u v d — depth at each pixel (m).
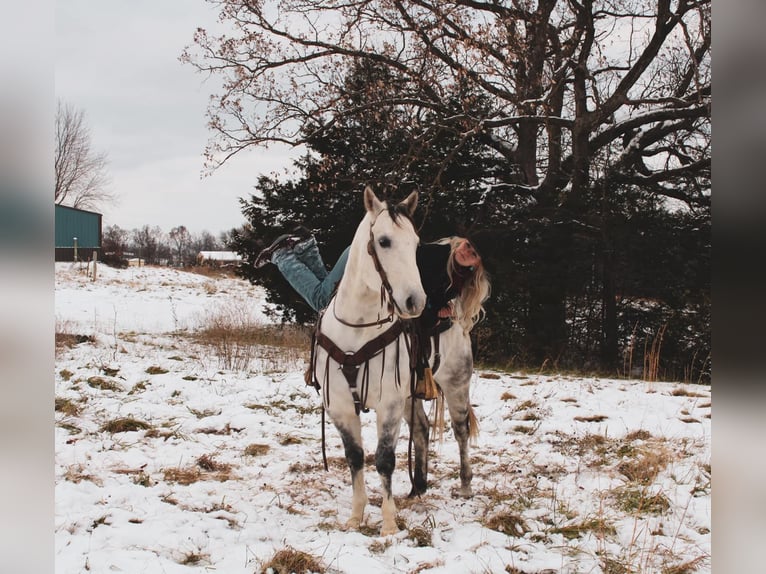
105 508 4.59
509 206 17.06
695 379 15.02
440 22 15.59
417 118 17.11
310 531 4.61
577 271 16.22
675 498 5.34
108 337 14.23
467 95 17.09
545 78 16.55
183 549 4.06
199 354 13.21
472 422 5.68
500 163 18.75
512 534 4.71
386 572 3.84
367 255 4.27
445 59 15.78
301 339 15.40
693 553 4.38
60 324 15.34
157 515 4.57
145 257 53.00
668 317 15.96
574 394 9.70
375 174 17.64
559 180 17.28
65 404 7.61
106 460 5.89
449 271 5.26
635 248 15.70
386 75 17.30
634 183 16.77
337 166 17.72
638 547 4.46
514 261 16.58
